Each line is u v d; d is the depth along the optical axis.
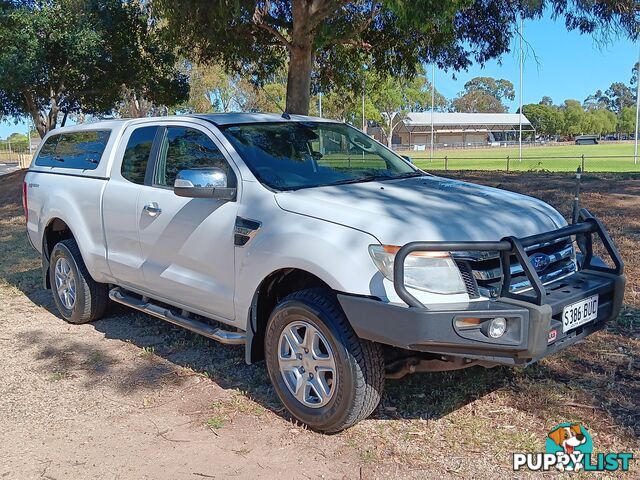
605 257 7.46
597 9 13.40
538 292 3.40
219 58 16.31
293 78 13.64
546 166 34.44
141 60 22.08
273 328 4.11
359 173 4.92
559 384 4.41
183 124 5.10
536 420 3.97
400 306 3.43
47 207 6.32
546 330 3.40
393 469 3.51
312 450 3.74
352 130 5.59
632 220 9.19
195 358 5.22
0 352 5.54
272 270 4.05
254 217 4.23
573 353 4.91
